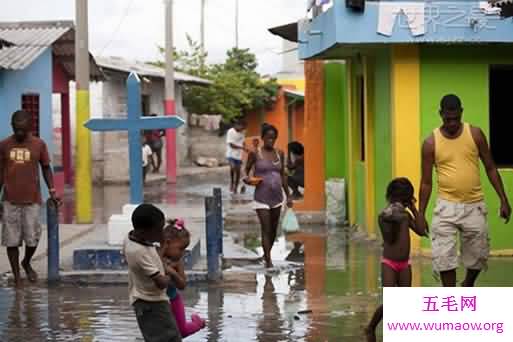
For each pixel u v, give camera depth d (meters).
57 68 28.78
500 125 15.30
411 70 14.92
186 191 29.22
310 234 18.08
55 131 34.91
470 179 10.00
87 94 19.84
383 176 16.03
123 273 12.57
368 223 17.12
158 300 7.86
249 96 45.25
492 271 13.35
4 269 13.66
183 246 8.32
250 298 11.62
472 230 10.05
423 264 13.98
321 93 20.45
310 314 10.63
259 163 14.12
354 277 13.09
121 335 9.75
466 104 15.01
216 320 10.36
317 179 20.50
